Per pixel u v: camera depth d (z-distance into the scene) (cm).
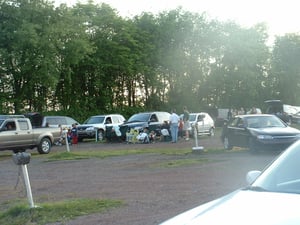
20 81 4453
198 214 434
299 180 484
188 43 6003
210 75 6116
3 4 4169
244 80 6050
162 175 1480
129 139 3222
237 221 392
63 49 4472
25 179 988
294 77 6969
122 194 1161
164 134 3209
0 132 2453
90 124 3769
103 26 5312
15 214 962
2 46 4184
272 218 388
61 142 3338
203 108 6072
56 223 887
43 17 4338
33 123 3572
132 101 5931
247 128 2066
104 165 1859
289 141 1972
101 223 867
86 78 5344
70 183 1405
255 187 491
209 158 1900
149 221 865
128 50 5328
